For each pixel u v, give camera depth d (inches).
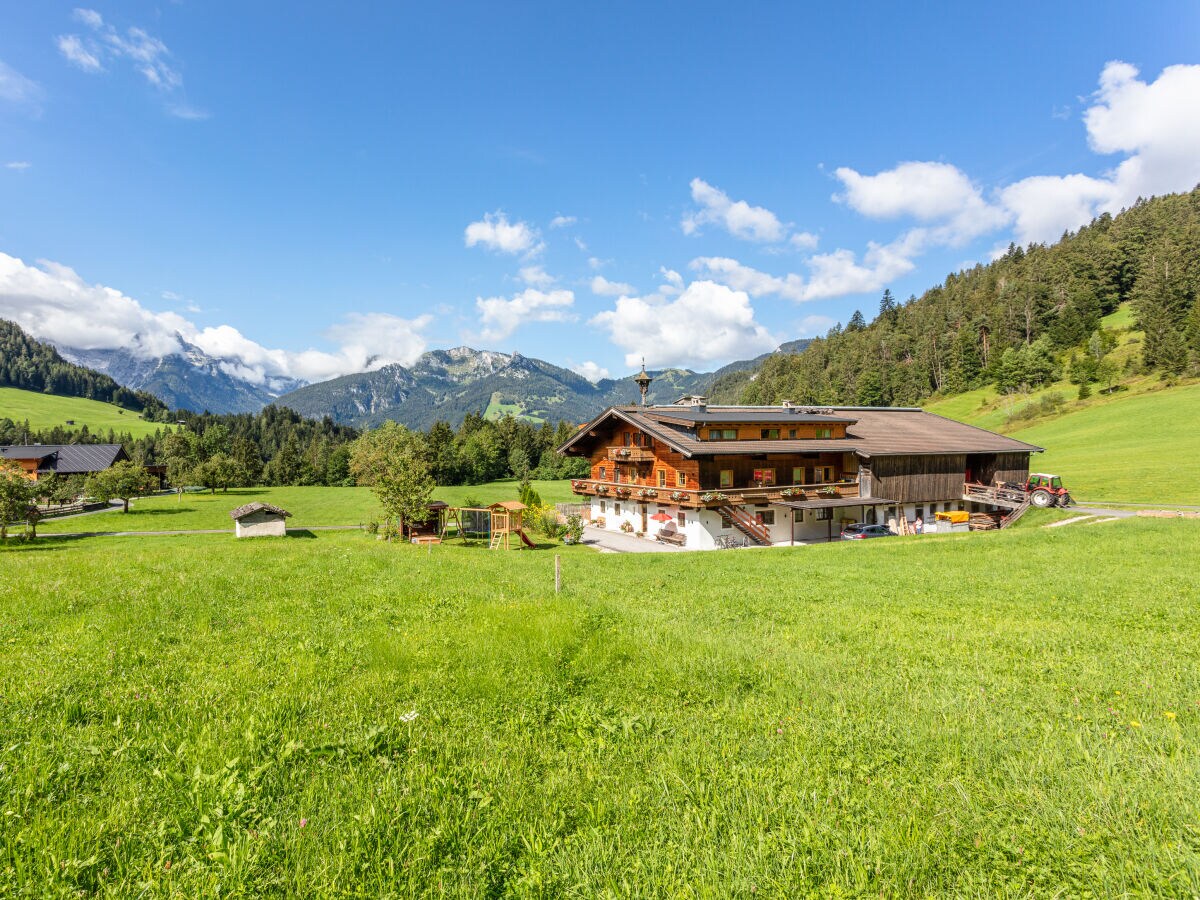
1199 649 379.2
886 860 165.0
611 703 289.0
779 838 175.3
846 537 1615.4
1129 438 2903.5
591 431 1918.1
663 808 193.5
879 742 241.9
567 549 1496.1
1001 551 920.9
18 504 1788.9
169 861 162.7
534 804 195.6
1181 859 159.5
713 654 367.2
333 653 354.0
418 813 185.2
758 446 1556.3
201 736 231.8
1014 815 185.6
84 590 520.1
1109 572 684.1
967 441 1887.3
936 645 403.9
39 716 252.2
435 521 1781.5
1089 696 297.7
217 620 434.6
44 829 171.9
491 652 355.3
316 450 5068.9
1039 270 6402.6
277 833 174.6
